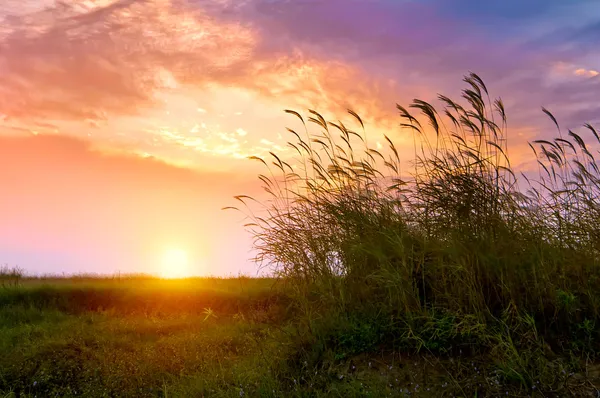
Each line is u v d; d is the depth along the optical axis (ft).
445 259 20.36
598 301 18.62
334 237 23.65
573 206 21.83
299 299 23.45
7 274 64.08
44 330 34.12
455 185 21.34
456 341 18.33
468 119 22.03
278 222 25.03
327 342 20.57
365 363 18.57
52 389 24.71
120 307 43.50
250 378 19.88
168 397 21.86
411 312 19.69
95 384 24.77
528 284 19.26
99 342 31.12
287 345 21.65
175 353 28.07
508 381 16.17
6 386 24.82
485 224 20.52
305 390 17.79
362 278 22.31
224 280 53.36
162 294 44.16
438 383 16.72
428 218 21.84
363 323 20.44
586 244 20.77
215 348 28.30
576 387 15.30
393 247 21.22
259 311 36.35
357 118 24.25
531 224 20.97
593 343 17.34
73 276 64.23
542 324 18.34
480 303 18.70
